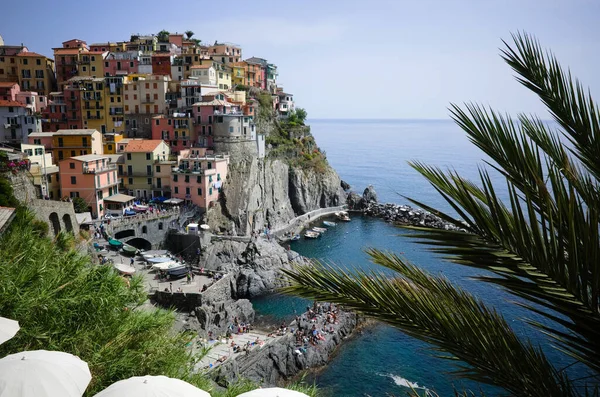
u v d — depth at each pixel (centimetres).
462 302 735
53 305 2081
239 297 7819
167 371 2175
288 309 7394
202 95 11994
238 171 11012
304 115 16912
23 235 2648
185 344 2505
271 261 8506
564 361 4112
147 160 10244
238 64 15288
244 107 12769
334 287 810
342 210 15000
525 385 655
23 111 10719
